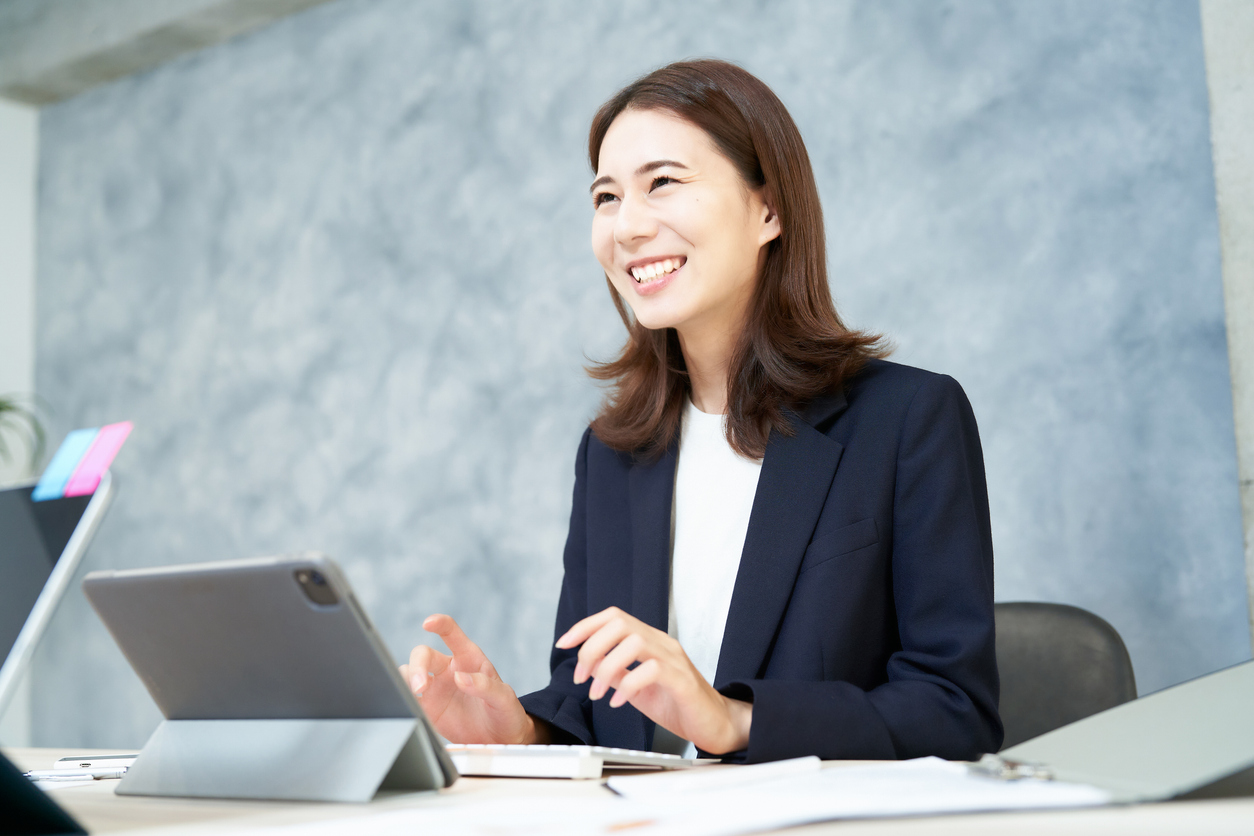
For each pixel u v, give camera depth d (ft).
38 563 2.06
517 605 11.85
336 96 14.07
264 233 14.55
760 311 4.36
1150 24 8.78
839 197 10.22
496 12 12.82
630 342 4.84
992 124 9.48
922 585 3.75
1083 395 8.83
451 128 13.04
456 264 12.80
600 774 2.56
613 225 4.37
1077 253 8.96
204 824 1.89
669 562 4.38
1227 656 8.03
